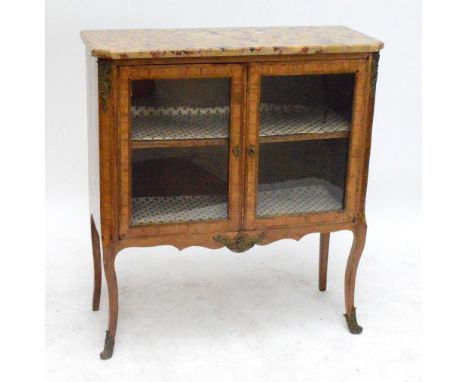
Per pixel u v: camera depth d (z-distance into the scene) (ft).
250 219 8.87
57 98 11.18
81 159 11.51
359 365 8.93
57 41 10.89
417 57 11.43
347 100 8.77
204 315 9.81
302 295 10.32
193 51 8.12
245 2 11.00
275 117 8.66
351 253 9.36
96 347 9.16
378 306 10.05
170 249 11.37
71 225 11.62
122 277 10.61
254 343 9.28
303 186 8.96
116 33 9.00
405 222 11.91
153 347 9.17
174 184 8.64
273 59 8.40
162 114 8.40
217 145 8.59
